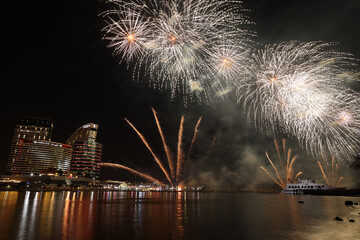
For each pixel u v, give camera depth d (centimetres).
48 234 1975
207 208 4506
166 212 3731
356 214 3497
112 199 7231
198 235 2025
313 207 4741
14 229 2170
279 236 1989
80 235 1952
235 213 3669
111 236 1939
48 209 3900
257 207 4756
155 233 2080
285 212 3809
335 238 1900
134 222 2652
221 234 2070
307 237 1942
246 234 2072
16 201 5628
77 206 4538
